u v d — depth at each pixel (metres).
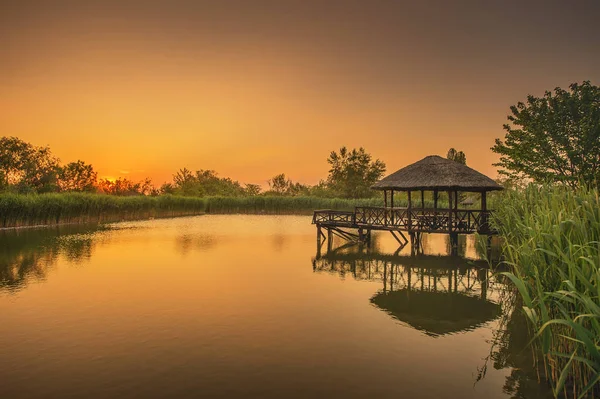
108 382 5.89
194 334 7.77
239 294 10.67
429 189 17.45
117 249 18.23
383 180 19.06
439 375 6.18
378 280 12.40
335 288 11.37
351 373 6.22
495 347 7.26
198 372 6.21
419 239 19.41
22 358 6.70
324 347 7.20
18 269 13.77
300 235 24.17
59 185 40.41
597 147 15.83
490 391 5.70
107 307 9.49
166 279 12.38
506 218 10.05
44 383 5.86
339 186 56.47
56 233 23.84
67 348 7.11
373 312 9.23
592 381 4.20
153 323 8.39
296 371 6.27
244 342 7.39
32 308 9.41
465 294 10.80
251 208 44.59
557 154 16.89
